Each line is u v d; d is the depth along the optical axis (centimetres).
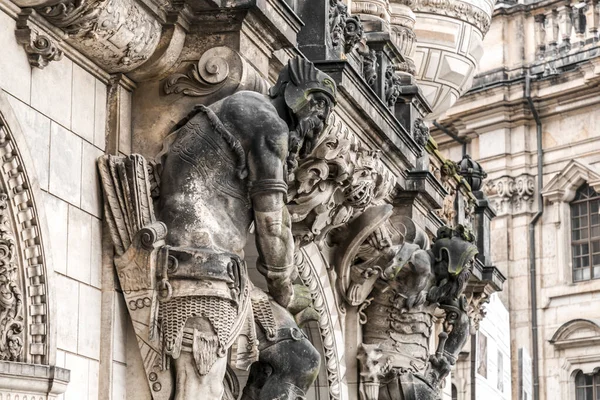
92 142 1057
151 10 1059
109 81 1084
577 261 3775
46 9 970
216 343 1035
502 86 3872
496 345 2631
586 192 3794
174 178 1062
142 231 1034
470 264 1691
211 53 1104
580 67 3753
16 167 951
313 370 1195
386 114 1512
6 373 921
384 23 1808
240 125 1065
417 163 1745
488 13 2645
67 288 1002
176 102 1102
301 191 1306
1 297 941
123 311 1048
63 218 1006
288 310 1330
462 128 3988
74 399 1000
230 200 1066
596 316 3684
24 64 974
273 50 1170
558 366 3728
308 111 1107
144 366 1041
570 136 3812
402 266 1581
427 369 1681
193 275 1034
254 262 1442
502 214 3884
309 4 1380
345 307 1588
